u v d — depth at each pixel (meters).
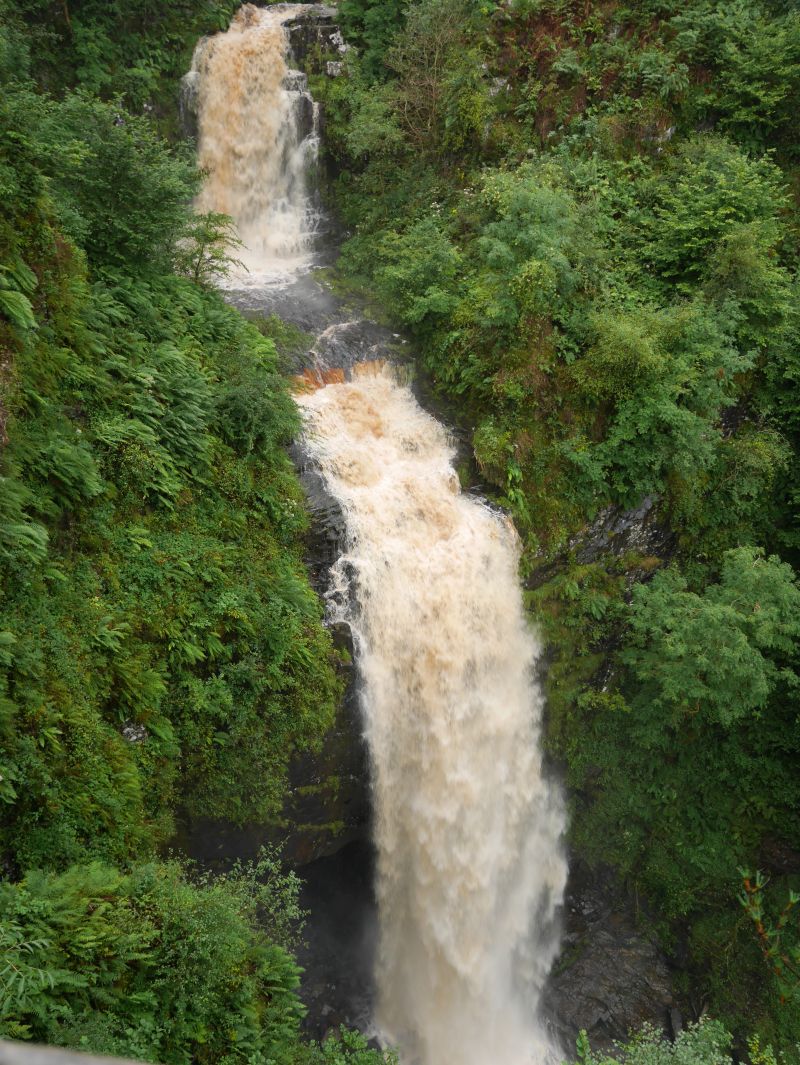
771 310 18.38
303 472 15.64
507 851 17.56
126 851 10.04
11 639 9.30
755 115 21.31
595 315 17.78
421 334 19.55
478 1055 16.27
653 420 17.09
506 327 17.95
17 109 11.71
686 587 19.02
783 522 19.80
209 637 12.45
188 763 12.26
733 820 18.52
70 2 21.92
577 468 17.56
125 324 14.09
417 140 23.22
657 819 18.72
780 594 16.09
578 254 18.48
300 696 13.49
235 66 23.75
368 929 16.83
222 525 13.73
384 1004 16.31
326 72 24.69
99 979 8.12
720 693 16.14
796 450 19.69
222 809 12.79
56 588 10.70
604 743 18.72
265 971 9.96
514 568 17.02
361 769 15.04
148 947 8.84
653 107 21.20
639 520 18.30
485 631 16.58
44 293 11.88
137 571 11.90
